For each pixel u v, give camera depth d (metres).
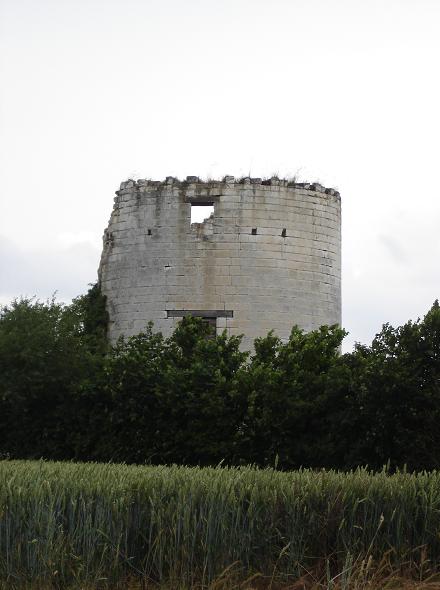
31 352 68.94
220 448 61.88
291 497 34.75
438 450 53.69
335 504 35.00
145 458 64.88
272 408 60.41
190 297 83.00
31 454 69.69
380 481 35.91
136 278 84.69
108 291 86.81
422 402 54.78
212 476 37.28
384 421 54.97
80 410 68.38
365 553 34.25
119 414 65.81
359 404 56.44
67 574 33.28
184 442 64.12
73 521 33.75
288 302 83.25
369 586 32.19
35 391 69.38
